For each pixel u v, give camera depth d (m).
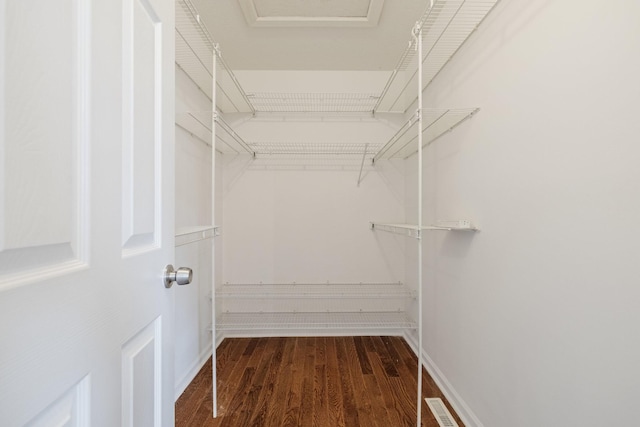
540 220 1.00
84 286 0.44
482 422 1.34
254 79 2.58
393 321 2.58
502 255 1.21
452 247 1.66
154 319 0.66
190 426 1.45
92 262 0.46
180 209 1.80
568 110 0.88
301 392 1.72
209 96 2.29
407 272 2.55
